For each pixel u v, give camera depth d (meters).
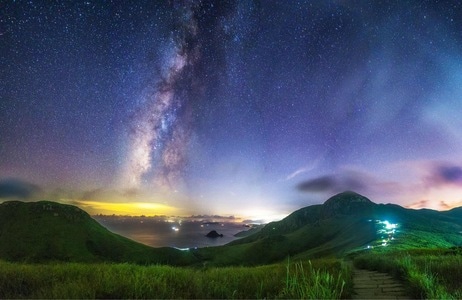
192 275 12.19
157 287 9.46
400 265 14.94
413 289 10.97
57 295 8.45
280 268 16.52
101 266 14.70
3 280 10.67
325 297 8.55
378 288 12.27
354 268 20.31
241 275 13.31
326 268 15.00
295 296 8.91
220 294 9.72
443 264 14.91
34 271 12.59
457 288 10.97
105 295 8.80
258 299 9.30
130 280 9.71
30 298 9.02
